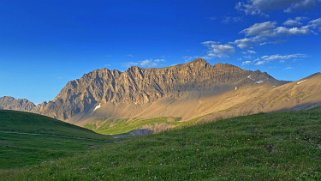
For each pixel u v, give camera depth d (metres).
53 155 68.12
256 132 46.19
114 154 42.19
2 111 143.88
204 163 35.09
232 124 54.06
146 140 48.34
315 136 42.62
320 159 35.16
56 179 34.28
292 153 36.75
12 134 108.75
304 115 56.62
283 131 45.34
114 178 32.72
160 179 31.69
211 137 45.84
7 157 65.12
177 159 37.19
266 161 35.00
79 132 142.38
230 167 33.66
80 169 37.19
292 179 29.19
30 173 39.06
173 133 53.16
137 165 36.25
